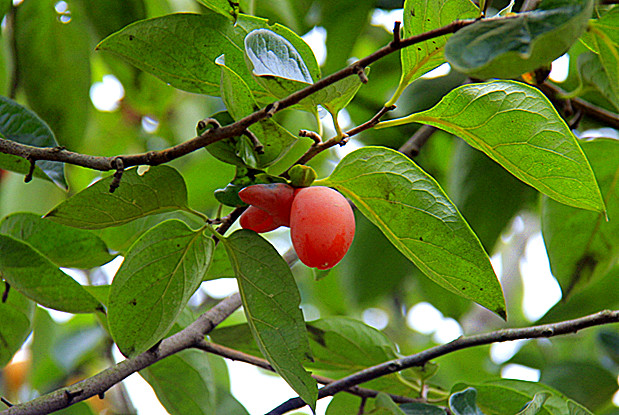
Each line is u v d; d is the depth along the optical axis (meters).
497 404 1.40
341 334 1.45
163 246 1.31
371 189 1.32
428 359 1.39
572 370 1.56
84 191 1.30
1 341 1.43
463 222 1.31
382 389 1.46
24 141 1.38
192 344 1.38
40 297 1.37
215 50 1.34
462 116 1.31
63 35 1.57
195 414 1.43
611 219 1.49
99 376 1.34
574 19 1.22
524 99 1.30
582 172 1.30
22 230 1.41
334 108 1.31
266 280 1.32
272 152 1.31
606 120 1.54
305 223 1.29
